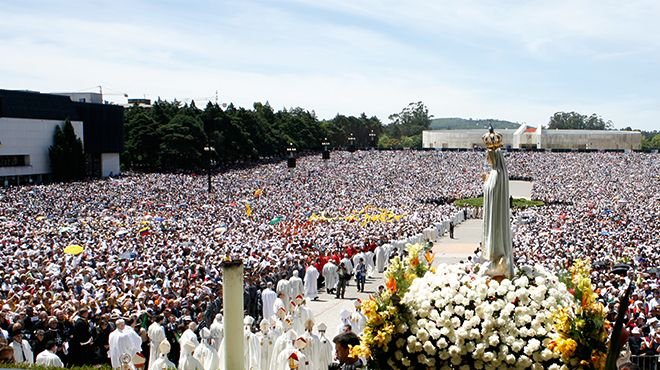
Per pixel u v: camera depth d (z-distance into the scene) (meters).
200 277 31.78
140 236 45.34
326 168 123.06
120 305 23.33
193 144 118.00
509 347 10.31
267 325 21.23
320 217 67.50
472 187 106.12
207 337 19.70
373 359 10.80
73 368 15.48
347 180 109.44
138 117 119.50
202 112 129.00
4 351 15.71
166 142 115.88
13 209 60.75
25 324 20.58
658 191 99.56
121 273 31.33
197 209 68.88
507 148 167.88
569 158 134.62
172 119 120.12
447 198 96.62
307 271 35.84
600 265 34.94
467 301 10.51
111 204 68.88
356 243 44.81
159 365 18.11
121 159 117.00
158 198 75.94
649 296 27.42
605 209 73.94
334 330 28.98
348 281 40.06
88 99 123.12
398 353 10.55
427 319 10.53
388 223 61.22
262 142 138.62
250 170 117.75
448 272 11.38
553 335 10.12
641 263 37.00
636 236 49.28
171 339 21.81
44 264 33.56
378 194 96.31
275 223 60.06
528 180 121.94
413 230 55.81
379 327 10.55
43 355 17.66
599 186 106.56
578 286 10.47
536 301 10.55
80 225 51.03
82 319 20.81
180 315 23.95
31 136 93.50
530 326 10.41
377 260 44.47
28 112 93.00
